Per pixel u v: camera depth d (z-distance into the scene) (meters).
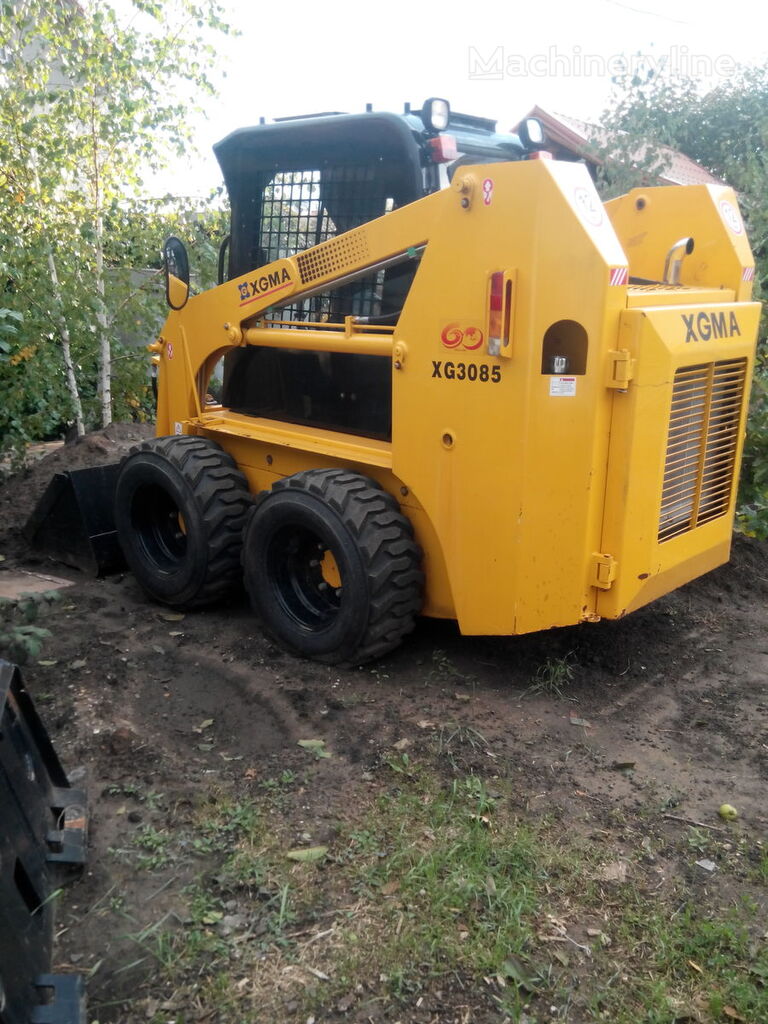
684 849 2.87
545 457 3.37
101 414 8.74
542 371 3.31
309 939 2.46
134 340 9.21
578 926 2.53
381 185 4.02
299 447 4.28
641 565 3.54
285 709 3.70
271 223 4.57
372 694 3.84
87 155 8.20
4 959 2.00
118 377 8.98
